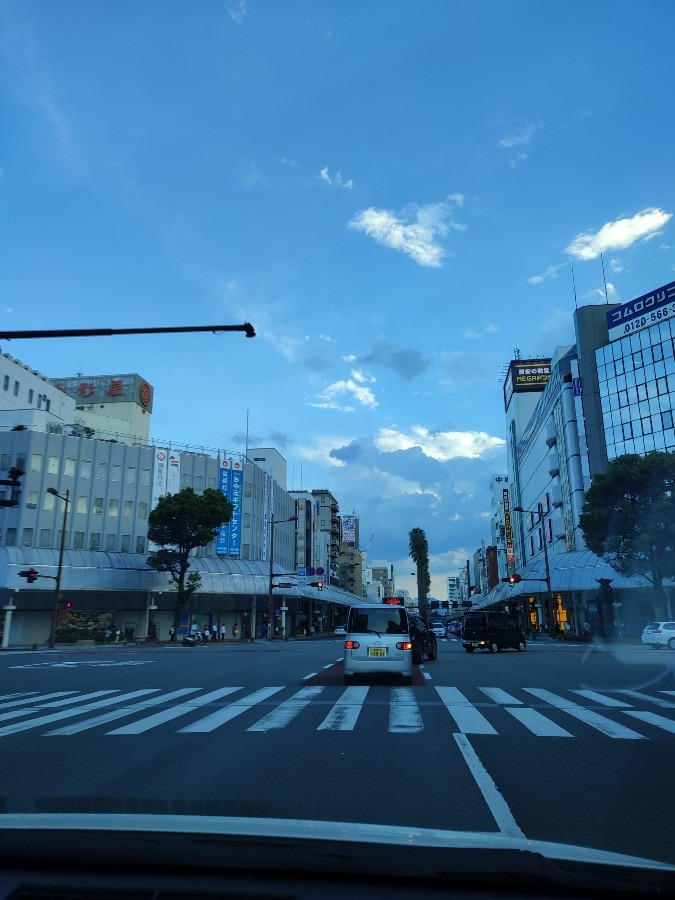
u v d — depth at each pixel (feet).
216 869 11.60
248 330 40.45
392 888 11.20
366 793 20.89
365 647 54.29
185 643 155.22
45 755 27.32
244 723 35.14
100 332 40.19
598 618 168.14
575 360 217.56
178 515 166.30
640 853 15.58
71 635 163.94
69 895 10.74
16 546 170.81
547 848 12.56
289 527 272.92
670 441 190.49
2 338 40.29
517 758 26.40
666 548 122.42
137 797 20.10
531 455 293.43
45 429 198.08
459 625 259.80
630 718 36.73
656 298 199.82
